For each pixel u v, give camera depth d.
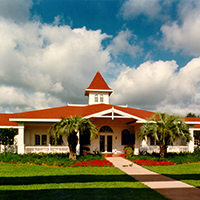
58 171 12.79
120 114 20.95
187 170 13.55
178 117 17.53
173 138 17.67
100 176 11.27
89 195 7.76
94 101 30.80
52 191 8.24
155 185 9.56
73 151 17.00
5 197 7.47
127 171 13.26
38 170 13.04
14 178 10.61
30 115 21.56
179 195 8.03
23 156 17.56
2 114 26.44
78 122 16.41
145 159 18.08
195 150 24.27
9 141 19.53
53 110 25.06
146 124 17.86
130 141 24.56
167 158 17.73
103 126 25.03
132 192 8.23
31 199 7.29
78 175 11.51
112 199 7.37
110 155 22.67
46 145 23.77
